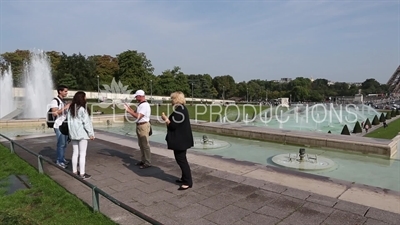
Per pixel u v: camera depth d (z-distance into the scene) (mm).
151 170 6516
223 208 4379
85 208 4406
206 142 13500
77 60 70125
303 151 9953
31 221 3887
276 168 7039
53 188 5305
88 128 5812
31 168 6723
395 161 10164
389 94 126250
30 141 10789
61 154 6867
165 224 3857
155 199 4770
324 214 4125
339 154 11320
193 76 105812
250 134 14727
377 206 4680
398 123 31797
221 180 5723
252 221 3936
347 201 4613
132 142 11094
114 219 4055
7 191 5309
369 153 10859
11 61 60062
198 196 4883
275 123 27969
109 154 8219
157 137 15953
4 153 8523
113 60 89000
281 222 3893
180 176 6055
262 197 4805
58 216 4172
